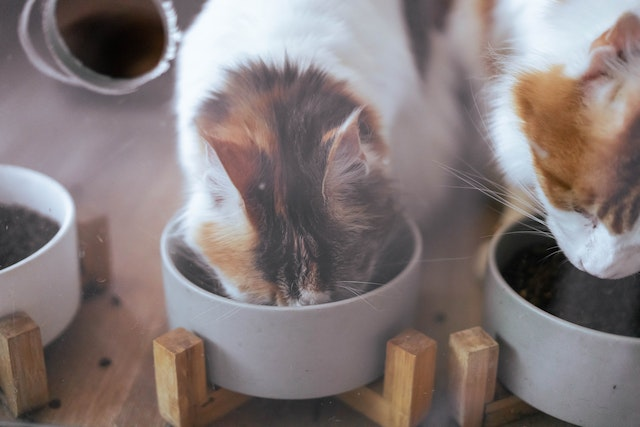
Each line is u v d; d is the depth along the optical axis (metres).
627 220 0.48
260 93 0.49
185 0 0.49
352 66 0.48
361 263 0.50
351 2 0.48
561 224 0.50
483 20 0.47
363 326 0.50
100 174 0.53
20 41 0.52
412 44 0.48
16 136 0.54
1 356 0.54
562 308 0.52
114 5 0.50
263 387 0.52
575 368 0.49
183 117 0.51
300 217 0.49
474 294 0.52
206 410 0.54
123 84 0.51
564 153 0.48
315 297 0.50
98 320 0.56
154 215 0.53
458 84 0.48
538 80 0.47
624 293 0.51
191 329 0.52
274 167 0.48
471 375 0.51
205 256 0.51
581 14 0.46
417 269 0.51
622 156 0.46
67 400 0.56
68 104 0.52
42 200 0.55
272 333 0.50
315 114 0.48
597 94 0.46
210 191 0.50
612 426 0.51
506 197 0.50
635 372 0.48
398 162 0.49
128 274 0.55
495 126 0.48
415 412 0.52
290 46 0.49
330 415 0.55
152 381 0.56
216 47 0.49
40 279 0.53
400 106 0.49
